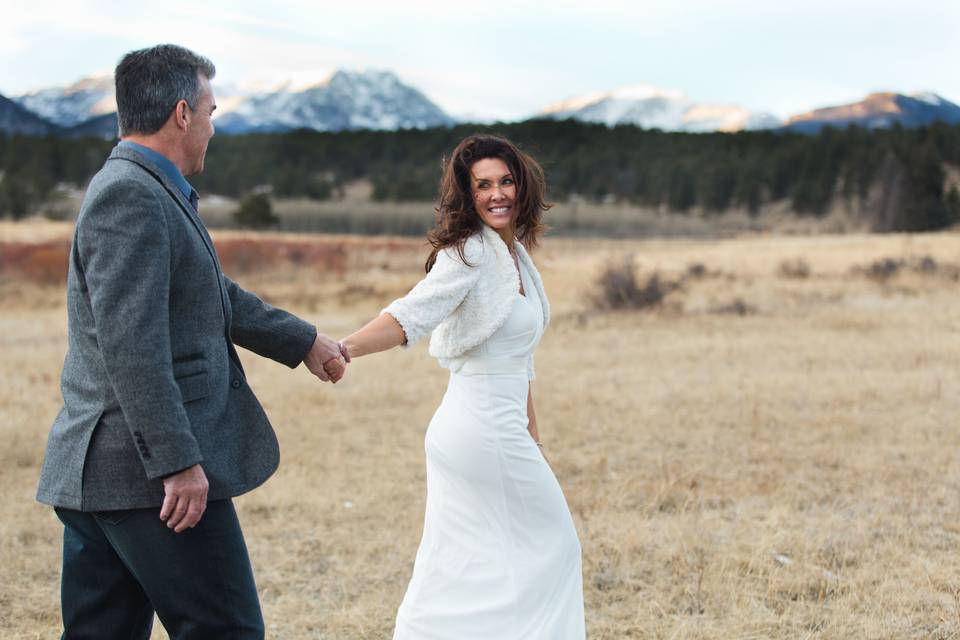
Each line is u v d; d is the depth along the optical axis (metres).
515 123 116.12
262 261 27.48
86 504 2.24
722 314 15.48
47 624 3.63
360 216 78.19
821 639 3.39
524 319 2.85
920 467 5.86
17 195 62.22
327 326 16.12
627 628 3.54
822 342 11.91
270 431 2.53
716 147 105.88
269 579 4.14
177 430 2.13
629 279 16.72
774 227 74.31
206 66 2.46
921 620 3.53
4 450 6.42
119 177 2.20
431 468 2.89
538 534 2.79
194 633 2.34
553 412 7.91
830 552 4.30
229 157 101.38
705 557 4.22
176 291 2.30
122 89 2.35
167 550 2.28
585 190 99.44
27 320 16.94
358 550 4.51
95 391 2.25
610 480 5.75
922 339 11.87
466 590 2.77
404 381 9.88
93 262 2.14
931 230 58.94
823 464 6.07
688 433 7.05
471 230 2.81
